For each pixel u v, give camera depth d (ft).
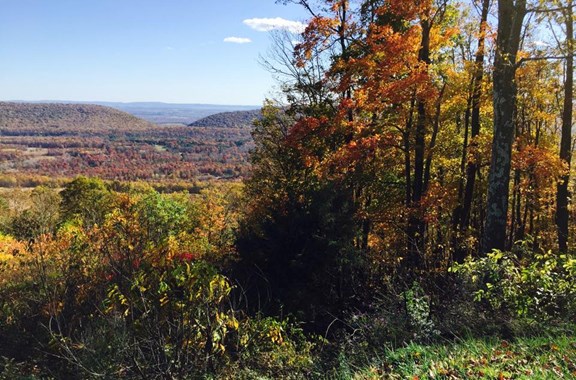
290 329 28.09
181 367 18.48
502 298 20.36
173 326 19.12
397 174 61.67
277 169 68.44
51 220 50.03
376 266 35.06
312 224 34.71
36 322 25.34
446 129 58.39
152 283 19.86
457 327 20.22
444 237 51.88
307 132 51.75
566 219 55.31
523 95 53.11
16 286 28.91
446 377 14.10
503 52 30.99
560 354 14.87
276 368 20.84
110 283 24.66
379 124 51.13
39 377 20.85
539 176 53.21
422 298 22.02
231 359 20.88
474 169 53.01
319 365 20.51
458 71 49.70
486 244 31.96
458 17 48.96
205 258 38.55
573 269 19.74
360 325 23.45
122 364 18.56
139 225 29.76
